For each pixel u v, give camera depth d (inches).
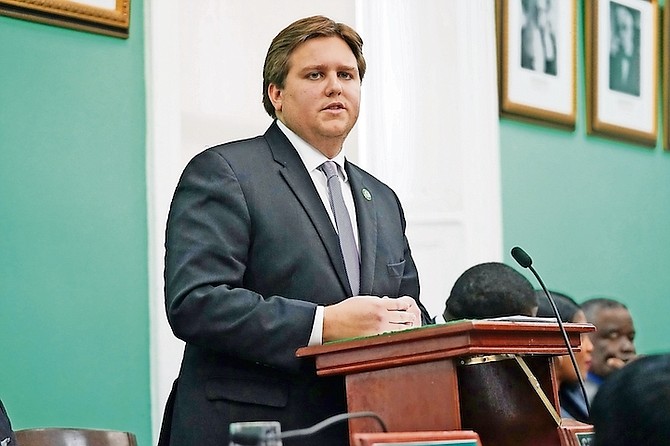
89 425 230.1
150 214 244.4
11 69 227.6
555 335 144.3
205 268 152.3
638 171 364.8
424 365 134.6
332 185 165.9
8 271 222.8
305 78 165.2
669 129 373.4
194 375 154.4
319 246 158.6
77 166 234.7
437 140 316.5
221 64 280.4
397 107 314.8
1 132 225.0
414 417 134.4
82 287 232.5
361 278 161.3
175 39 253.3
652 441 81.4
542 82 335.0
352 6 315.6
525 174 329.7
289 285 156.6
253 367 152.0
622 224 357.1
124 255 239.6
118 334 236.4
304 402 150.3
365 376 139.1
